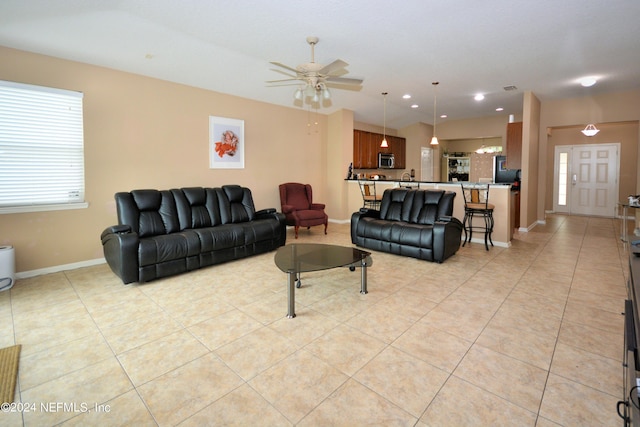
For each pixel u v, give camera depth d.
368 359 2.06
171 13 3.10
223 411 1.63
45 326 2.52
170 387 1.81
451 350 2.16
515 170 7.00
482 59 4.29
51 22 3.14
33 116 3.63
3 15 2.96
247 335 2.37
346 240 5.53
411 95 6.25
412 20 3.21
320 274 3.74
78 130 3.94
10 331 2.44
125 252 3.25
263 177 6.11
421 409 1.64
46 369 1.98
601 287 3.27
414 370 1.95
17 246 3.60
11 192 3.55
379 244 4.59
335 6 2.97
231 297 3.08
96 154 4.08
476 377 1.88
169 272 3.57
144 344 2.26
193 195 4.39
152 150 4.59
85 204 4.01
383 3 2.89
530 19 3.18
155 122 4.60
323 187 7.37
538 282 3.44
